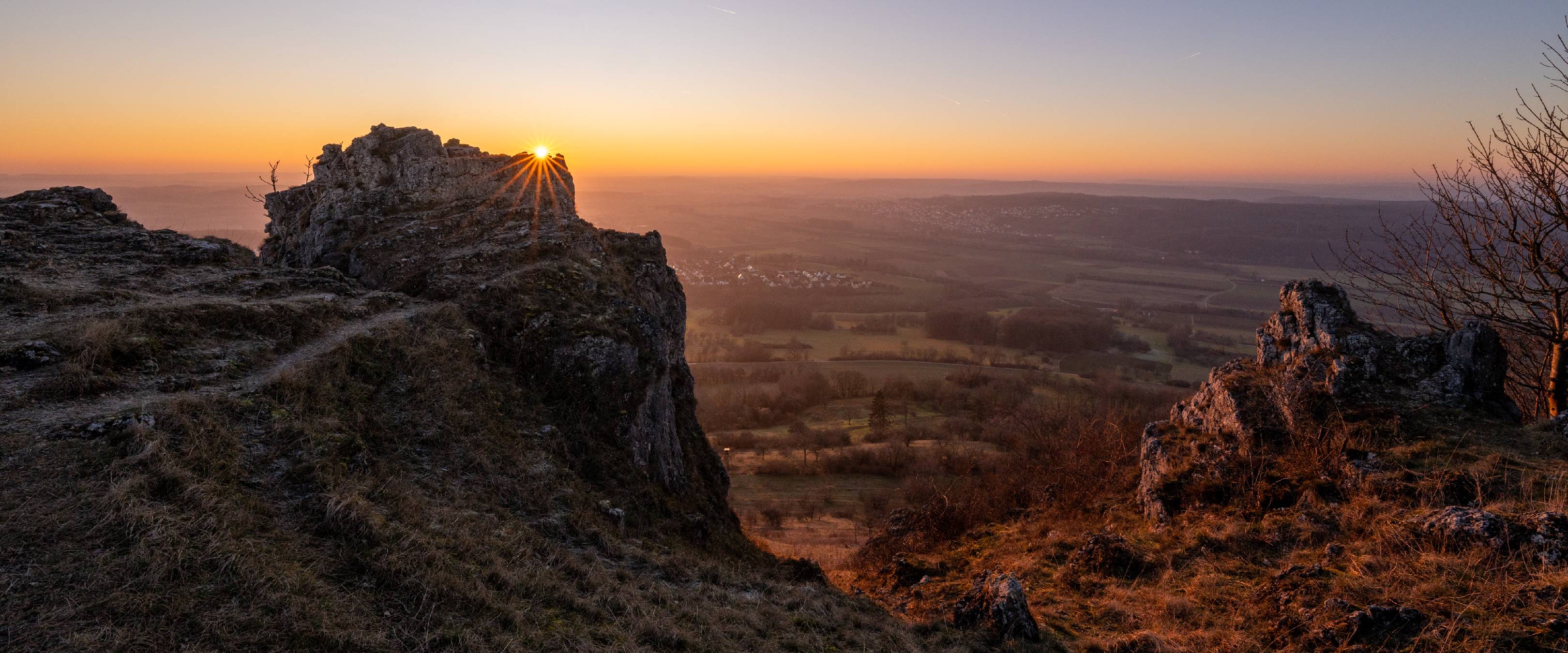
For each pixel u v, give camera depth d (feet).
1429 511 44.62
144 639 25.59
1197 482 62.64
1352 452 54.34
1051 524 73.56
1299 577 43.19
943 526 88.22
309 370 52.60
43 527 30.19
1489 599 35.60
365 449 46.98
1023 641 43.16
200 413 42.55
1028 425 196.03
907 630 45.85
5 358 44.68
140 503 32.42
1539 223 59.52
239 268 79.05
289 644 27.22
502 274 85.76
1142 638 42.42
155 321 54.34
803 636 41.65
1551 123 58.59
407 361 61.87
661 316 103.81
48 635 24.98
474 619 32.63
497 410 62.44
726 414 312.29
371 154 120.78
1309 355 66.59
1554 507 41.24
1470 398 58.29
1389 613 35.99
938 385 350.43
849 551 131.85
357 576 33.35
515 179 126.41
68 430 37.52
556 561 42.57
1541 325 63.31
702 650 36.45
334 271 82.69
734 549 71.72
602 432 69.87
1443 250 68.03
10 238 73.56
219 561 30.42
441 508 43.75
